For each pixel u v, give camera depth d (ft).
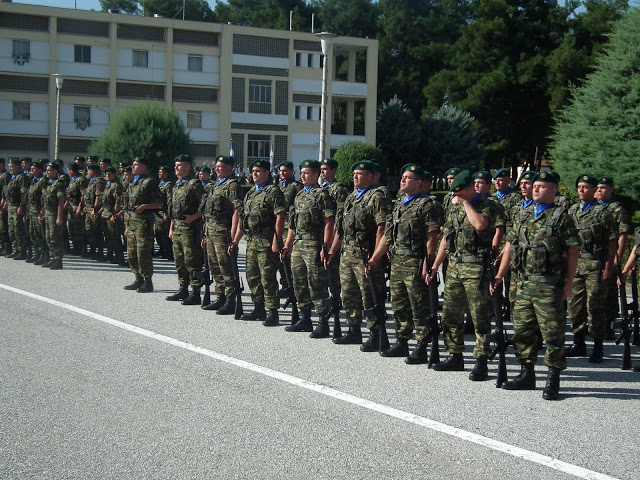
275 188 29.94
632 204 62.75
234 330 28.81
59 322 29.14
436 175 171.22
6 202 50.93
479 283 22.09
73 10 147.95
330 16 231.50
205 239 33.01
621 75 64.95
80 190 52.01
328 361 24.20
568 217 20.59
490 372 23.57
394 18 213.05
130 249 37.35
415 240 24.13
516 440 17.08
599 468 15.53
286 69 161.58
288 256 29.63
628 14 67.92
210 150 161.07
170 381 21.34
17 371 22.00
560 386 21.95
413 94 209.05
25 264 47.78
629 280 42.68
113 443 16.51
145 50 153.79
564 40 162.71
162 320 30.27
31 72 147.33
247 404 19.36
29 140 150.61
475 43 173.37
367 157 117.91
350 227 26.04
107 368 22.58
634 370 24.07
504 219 23.75
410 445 16.67
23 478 14.61
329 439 16.96
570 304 26.21
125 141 116.47
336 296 26.99
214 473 14.99
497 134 176.65
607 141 62.18
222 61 157.17
